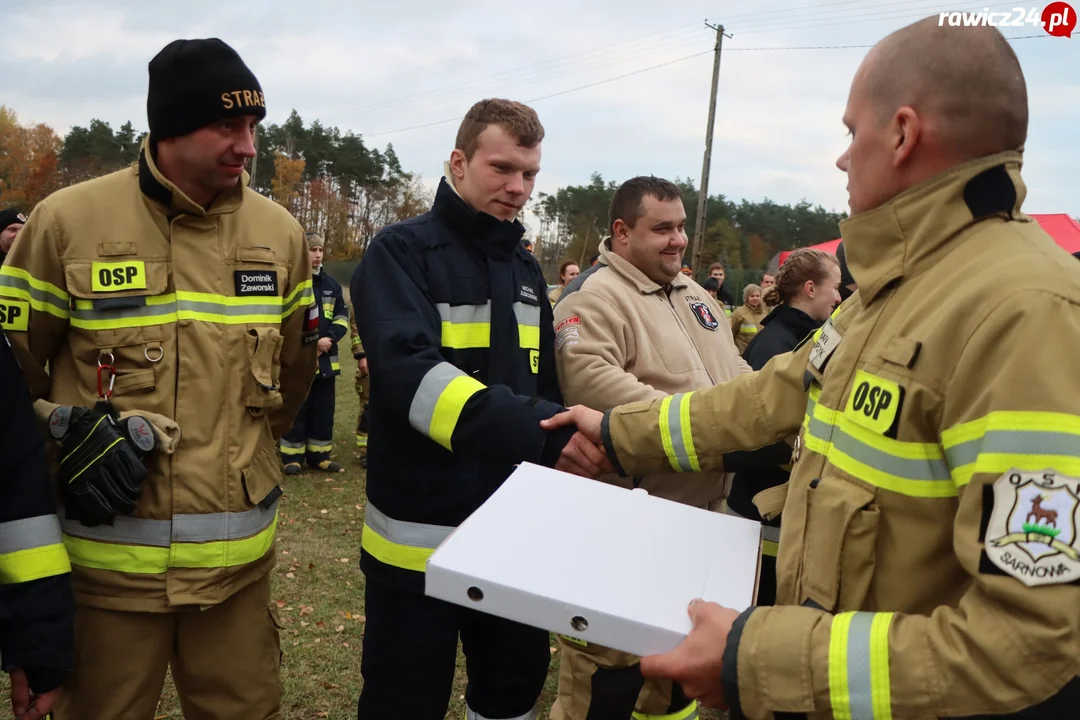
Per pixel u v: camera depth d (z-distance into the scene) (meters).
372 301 2.01
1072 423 0.93
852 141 1.26
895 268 1.18
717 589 1.24
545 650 2.27
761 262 66.38
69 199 1.91
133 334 1.92
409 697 2.10
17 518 1.67
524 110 2.12
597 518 1.46
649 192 2.62
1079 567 0.90
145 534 1.91
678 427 1.69
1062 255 1.07
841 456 1.18
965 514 0.99
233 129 1.93
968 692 0.95
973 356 1.01
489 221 2.11
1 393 1.66
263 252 2.11
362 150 52.66
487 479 2.11
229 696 2.09
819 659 1.03
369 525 2.15
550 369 2.44
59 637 1.68
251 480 2.04
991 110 1.11
